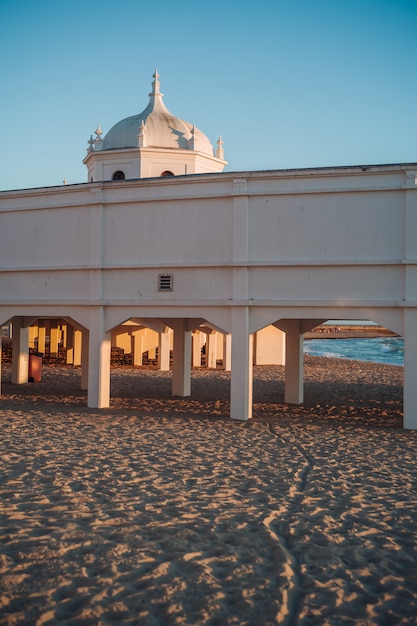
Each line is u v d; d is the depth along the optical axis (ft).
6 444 41.42
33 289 60.08
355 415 58.44
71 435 45.37
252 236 52.16
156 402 65.72
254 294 52.34
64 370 99.60
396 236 48.98
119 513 27.94
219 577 21.70
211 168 72.59
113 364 110.52
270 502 30.30
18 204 60.34
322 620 18.97
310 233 50.88
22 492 30.53
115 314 57.36
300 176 50.70
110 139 70.90
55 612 18.75
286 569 22.41
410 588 21.17
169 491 31.65
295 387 66.54
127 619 18.57
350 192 49.88
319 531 26.45
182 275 54.49
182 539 25.04
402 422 54.29
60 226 58.85
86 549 23.63
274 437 46.60
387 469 37.11
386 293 49.21
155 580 21.24
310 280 50.96
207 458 39.19
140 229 55.83
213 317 53.93
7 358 117.80
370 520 27.89
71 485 32.07
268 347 115.14
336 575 22.18
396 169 48.44
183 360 71.51
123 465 36.65
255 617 19.03
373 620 18.98
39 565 22.00
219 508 29.17
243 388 53.72
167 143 69.56
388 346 226.58
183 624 18.45
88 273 57.62
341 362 130.41
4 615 18.35
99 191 56.59
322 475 35.58
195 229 54.08
